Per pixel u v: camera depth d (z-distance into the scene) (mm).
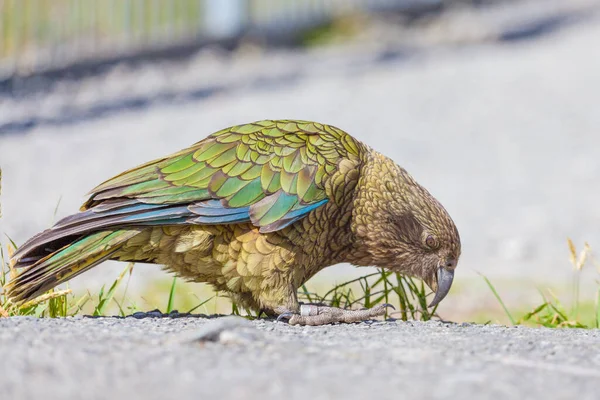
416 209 12086
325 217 11539
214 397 6621
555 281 19969
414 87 44938
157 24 48094
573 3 68312
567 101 42406
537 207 27141
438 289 12219
